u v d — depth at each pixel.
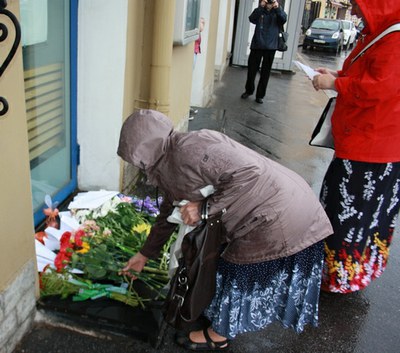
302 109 8.53
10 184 1.86
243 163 1.75
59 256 2.38
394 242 3.74
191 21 4.56
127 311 2.35
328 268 2.79
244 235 1.92
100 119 3.37
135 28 3.38
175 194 1.87
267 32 8.19
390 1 2.28
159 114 1.79
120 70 3.23
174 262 2.05
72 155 3.39
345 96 2.46
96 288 2.40
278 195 1.87
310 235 1.99
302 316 2.15
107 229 2.83
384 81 2.28
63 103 3.16
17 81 1.82
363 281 2.82
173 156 1.76
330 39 21.64
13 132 1.83
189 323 1.97
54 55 2.94
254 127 6.94
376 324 2.70
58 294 2.36
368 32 2.46
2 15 1.64
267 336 2.48
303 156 5.77
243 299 2.07
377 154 2.49
